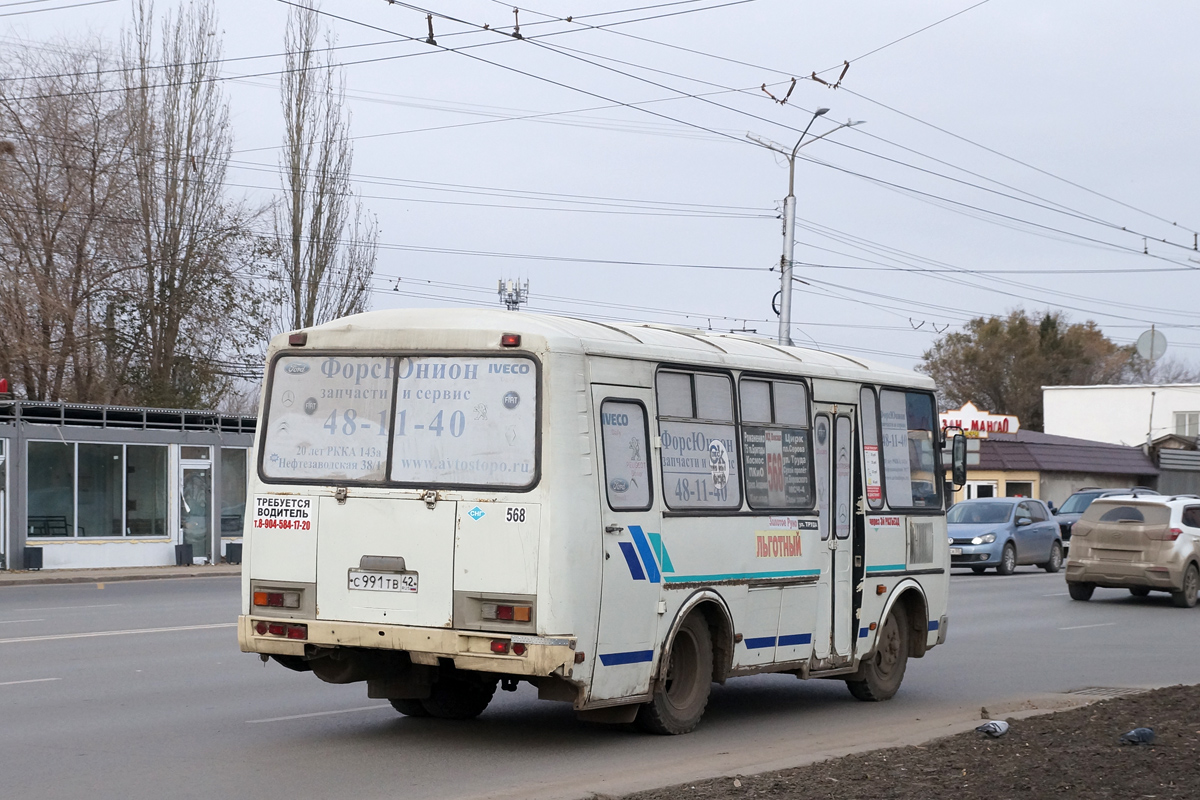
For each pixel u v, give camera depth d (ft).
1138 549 81.10
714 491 34.88
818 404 39.52
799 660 37.99
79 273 128.26
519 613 29.60
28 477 108.37
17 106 125.80
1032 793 24.61
